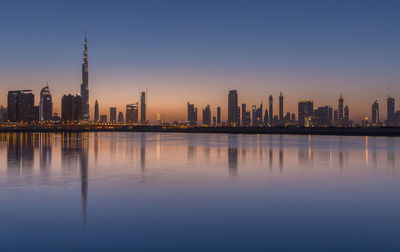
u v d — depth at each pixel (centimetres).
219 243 1234
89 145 7538
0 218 1528
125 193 2059
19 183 2408
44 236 1303
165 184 2381
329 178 2675
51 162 3850
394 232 1348
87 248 1188
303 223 1463
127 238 1282
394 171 3102
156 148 6544
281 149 6291
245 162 3909
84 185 2333
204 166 3497
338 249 1181
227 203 1808
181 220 1502
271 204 1792
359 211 1653
